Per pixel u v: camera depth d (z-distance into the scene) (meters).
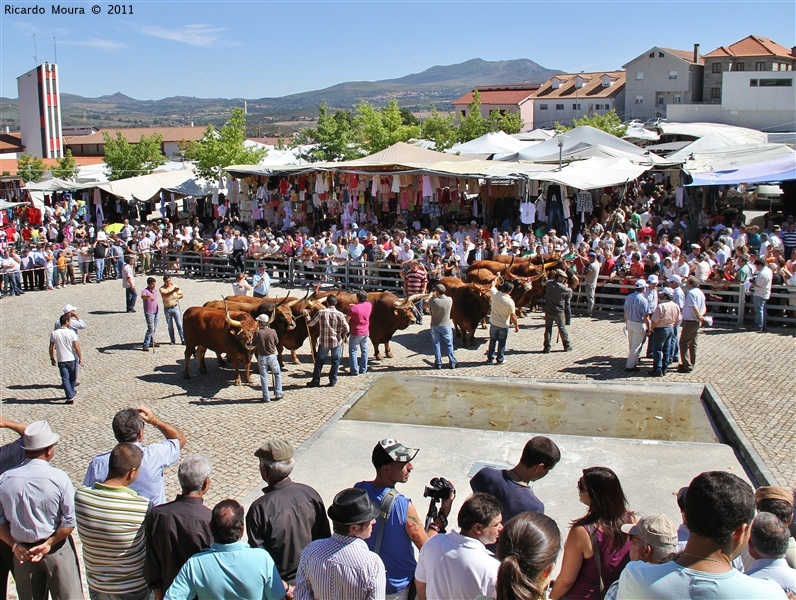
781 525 4.38
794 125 44.22
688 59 72.81
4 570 6.14
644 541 4.34
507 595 3.67
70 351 13.25
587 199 24.42
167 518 5.10
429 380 14.08
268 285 18.30
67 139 81.19
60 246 27.77
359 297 14.27
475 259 20.58
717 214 27.52
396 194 27.20
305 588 4.59
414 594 5.32
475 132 53.81
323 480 9.70
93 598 5.49
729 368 13.74
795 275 15.95
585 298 18.61
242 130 40.03
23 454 6.29
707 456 10.24
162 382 14.41
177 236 27.31
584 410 12.26
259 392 13.61
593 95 77.69
